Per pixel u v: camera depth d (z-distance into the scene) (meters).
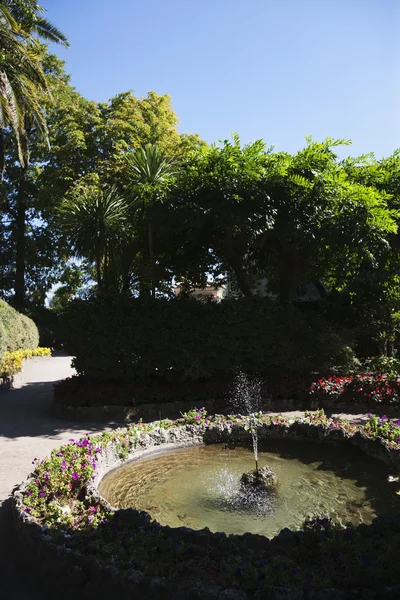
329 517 3.99
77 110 17.39
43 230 27.30
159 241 10.84
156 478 5.07
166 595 2.58
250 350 9.33
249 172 8.63
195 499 4.46
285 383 8.95
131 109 17.67
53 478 4.23
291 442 6.26
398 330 12.73
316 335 10.20
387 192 10.64
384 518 3.34
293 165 9.23
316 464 5.40
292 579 2.69
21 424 7.82
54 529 3.36
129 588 2.66
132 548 3.03
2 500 4.43
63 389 8.91
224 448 6.10
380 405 8.29
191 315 9.26
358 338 13.62
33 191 25.53
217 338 9.18
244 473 4.95
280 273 12.04
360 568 2.64
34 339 22.12
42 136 16.50
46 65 23.55
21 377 14.00
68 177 16.20
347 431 6.05
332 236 9.12
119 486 4.85
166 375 9.06
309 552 3.01
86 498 3.93
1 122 13.49
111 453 5.43
